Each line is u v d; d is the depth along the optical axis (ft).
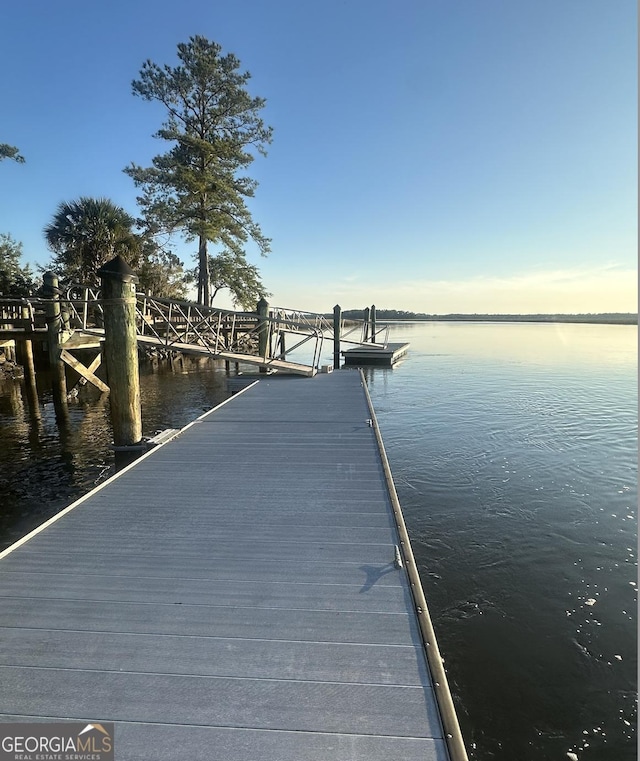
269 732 5.01
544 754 6.88
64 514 10.50
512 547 12.84
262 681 5.67
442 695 5.40
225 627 6.64
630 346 92.63
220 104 66.13
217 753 4.78
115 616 6.89
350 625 6.67
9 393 39.42
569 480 17.88
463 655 8.81
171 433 17.93
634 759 6.77
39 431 26.35
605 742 7.05
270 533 9.52
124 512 10.61
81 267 64.75
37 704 5.38
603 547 12.80
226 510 10.68
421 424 27.25
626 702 7.73
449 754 4.71
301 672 5.81
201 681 5.68
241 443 16.49
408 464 19.88
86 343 34.14
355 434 17.62
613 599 10.51
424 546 12.91
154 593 7.47
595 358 67.56
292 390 28.76
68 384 36.52
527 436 24.34
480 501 15.90
